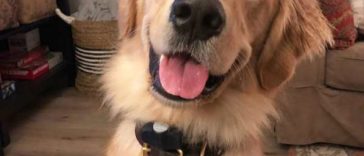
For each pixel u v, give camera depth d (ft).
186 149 1.21
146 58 1.21
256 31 1.26
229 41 1.05
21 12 2.73
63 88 3.34
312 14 1.40
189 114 1.19
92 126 2.73
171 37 1.02
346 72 2.30
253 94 1.29
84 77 3.18
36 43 3.20
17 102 2.70
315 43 1.41
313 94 2.37
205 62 1.04
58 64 3.27
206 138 1.22
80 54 3.16
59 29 3.31
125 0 1.34
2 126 2.46
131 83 1.26
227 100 1.23
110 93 1.34
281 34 1.31
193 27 1.00
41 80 3.00
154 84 1.15
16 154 2.41
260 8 1.24
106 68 1.43
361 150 2.43
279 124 2.43
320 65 2.33
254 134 1.28
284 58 1.34
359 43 2.40
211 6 0.98
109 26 3.00
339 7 2.31
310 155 2.38
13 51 3.05
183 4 0.98
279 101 2.37
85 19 3.05
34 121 2.79
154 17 1.10
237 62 1.18
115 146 1.34
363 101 2.34
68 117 2.85
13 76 2.90
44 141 2.55
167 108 1.18
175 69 1.08
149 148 1.20
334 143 2.46
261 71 1.31
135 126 1.25
